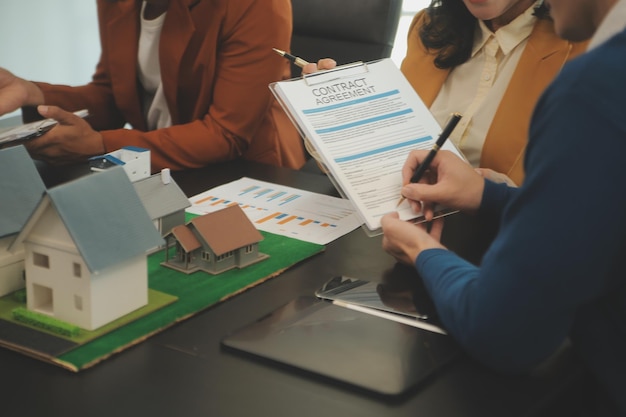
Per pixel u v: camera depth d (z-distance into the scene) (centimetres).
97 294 90
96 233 89
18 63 386
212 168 166
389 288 107
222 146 170
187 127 169
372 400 81
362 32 226
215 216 110
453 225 134
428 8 174
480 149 167
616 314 84
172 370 85
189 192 148
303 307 101
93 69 432
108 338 89
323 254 120
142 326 93
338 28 229
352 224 133
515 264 78
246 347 89
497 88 167
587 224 75
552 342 82
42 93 191
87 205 89
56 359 84
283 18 176
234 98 173
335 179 120
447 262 96
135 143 163
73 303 91
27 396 79
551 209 76
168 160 164
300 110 126
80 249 86
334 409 79
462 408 80
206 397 80
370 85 134
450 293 90
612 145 73
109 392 80
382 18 223
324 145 123
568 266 76
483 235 129
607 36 77
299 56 235
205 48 175
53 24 400
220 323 96
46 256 92
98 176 91
